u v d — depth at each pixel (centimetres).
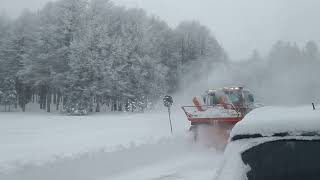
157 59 7369
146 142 1614
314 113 362
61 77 6044
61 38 6297
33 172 998
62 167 1067
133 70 6425
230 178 323
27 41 7156
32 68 6444
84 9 6394
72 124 2797
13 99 7150
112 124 2794
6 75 7275
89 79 5938
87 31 6156
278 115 362
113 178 1057
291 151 339
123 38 6700
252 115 377
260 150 342
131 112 5769
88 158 1191
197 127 1659
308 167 335
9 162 1102
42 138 1811
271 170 339
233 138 352
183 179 1048
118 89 6159
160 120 3144
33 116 4294
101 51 6078
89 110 5881
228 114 1638
